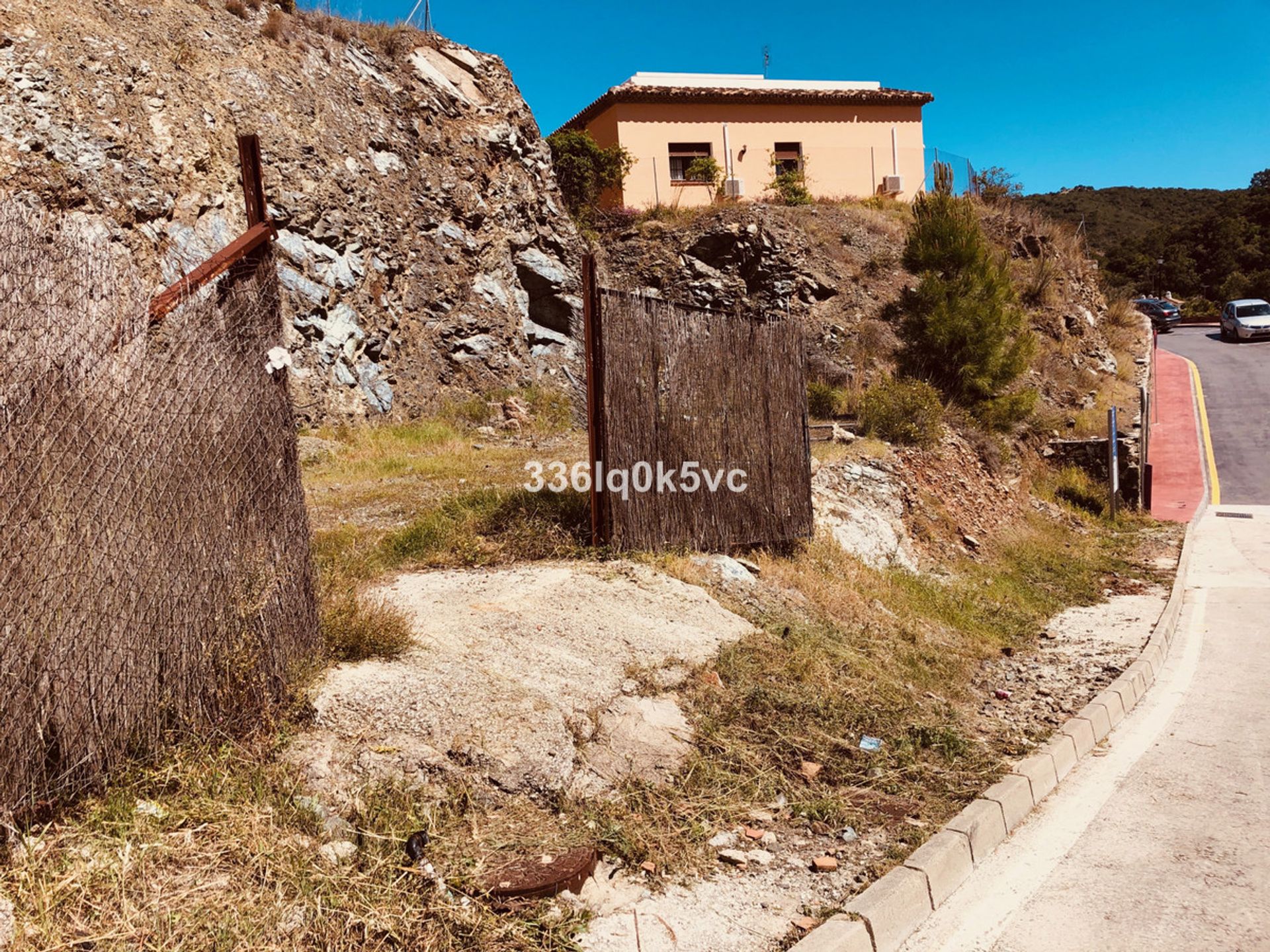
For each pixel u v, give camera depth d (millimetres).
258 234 4352
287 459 4516
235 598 4059
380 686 4398
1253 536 17250
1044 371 26156
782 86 30891
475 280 20016
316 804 3615
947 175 31000
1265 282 70062
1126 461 20531
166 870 3066
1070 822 4863
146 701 3592
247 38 17203
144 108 14422
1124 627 9859
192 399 3895
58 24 13906
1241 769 5598
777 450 9266
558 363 21266
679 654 5895
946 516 13633
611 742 4762
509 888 3430
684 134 28703
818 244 26297
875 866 4051
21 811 3107
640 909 3564
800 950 3289
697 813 4367
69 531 3299
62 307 3352
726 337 8828
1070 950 3574
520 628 5770
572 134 27062
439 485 10867
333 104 18047
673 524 8297
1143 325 35969
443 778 4035
